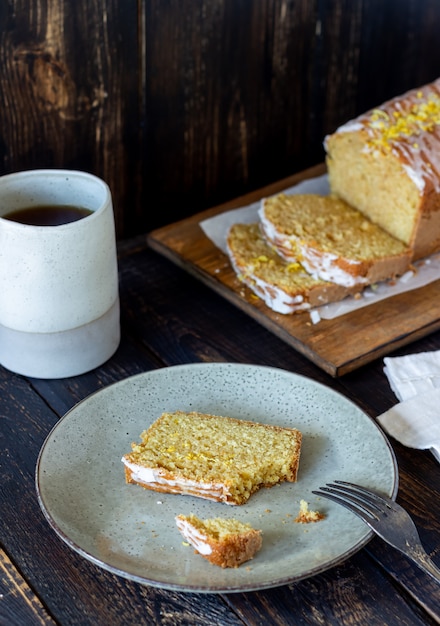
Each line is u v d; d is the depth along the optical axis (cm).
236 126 108
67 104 96
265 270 96
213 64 103
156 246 102
